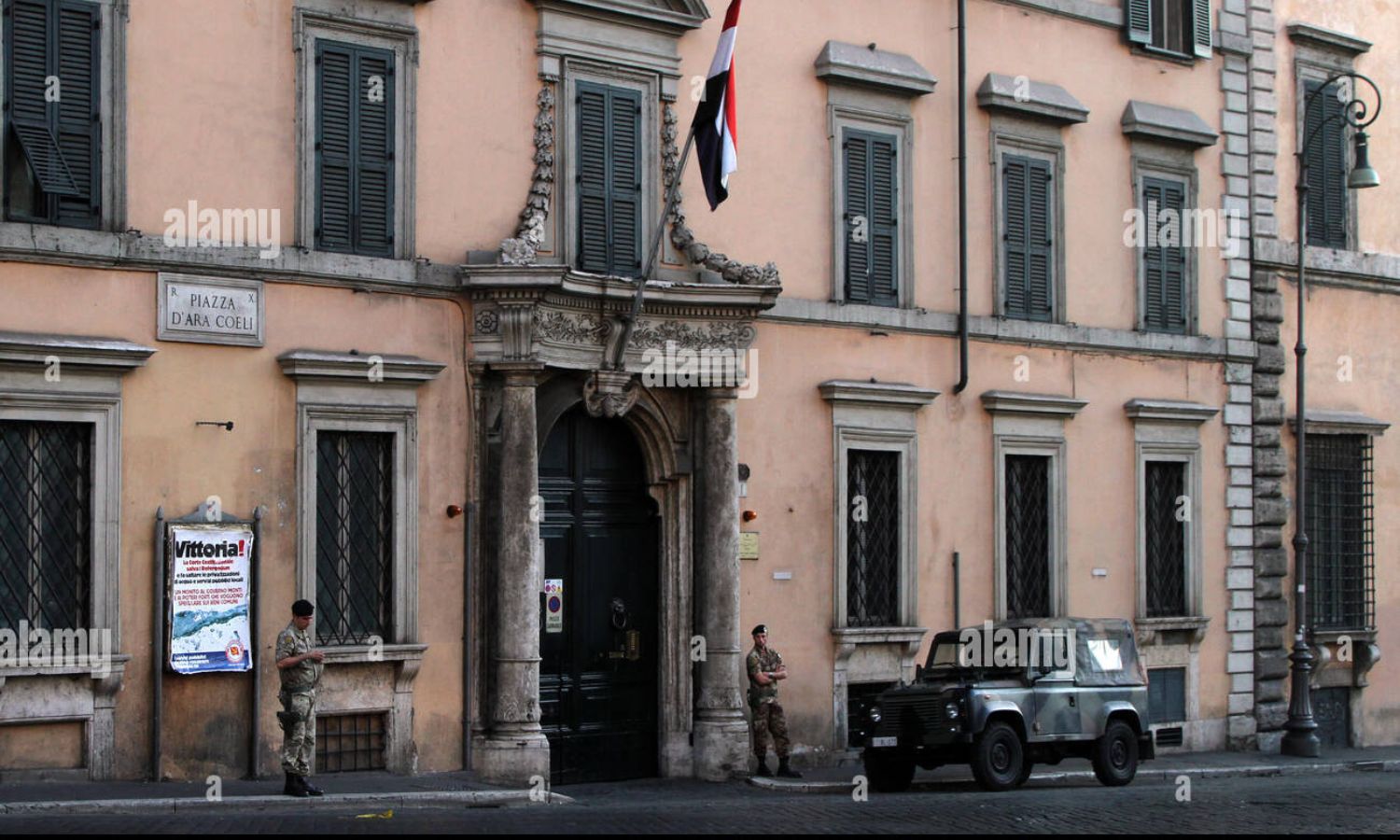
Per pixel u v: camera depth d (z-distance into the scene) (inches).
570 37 861.8
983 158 1029.8
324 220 784.9
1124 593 1080.8
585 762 869.8
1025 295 1043.9
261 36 769.6
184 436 740.0
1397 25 1264.8
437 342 815.7
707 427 894.4
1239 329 1154.0
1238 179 1162.0
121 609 720.3
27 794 666.8
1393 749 1195.3
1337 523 1211.2
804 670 930.7
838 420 949.8
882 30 987.3
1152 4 1114.7
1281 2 1198.9
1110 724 892.0
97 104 724.0
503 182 840.9
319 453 783.7
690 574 898.1
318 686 730.2
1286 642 1170.0
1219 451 1140.5
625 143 884.0
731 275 889.5
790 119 946.7
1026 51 1054.4
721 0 921.5
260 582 756.0
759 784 860.6
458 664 816.3
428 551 808.9
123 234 724.0
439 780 781.9
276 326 767.7
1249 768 1027.3
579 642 872.9
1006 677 860.0
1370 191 1248.2
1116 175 1098.1
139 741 724.7
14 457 701.3
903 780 865.5
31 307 703.7
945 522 995.9
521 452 820.0
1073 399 1051.3
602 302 847.1
